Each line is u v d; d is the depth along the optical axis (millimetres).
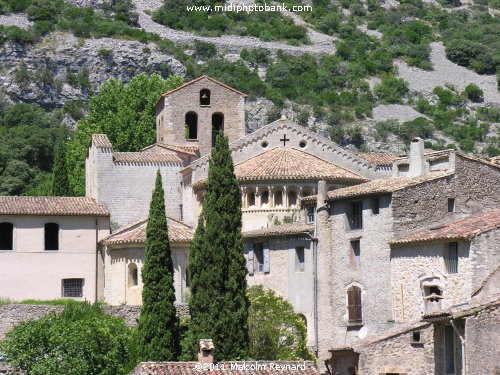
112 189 191750
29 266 177375
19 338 142500
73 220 179500
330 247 155125
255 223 174750
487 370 118125
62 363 140875
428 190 147125
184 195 191000
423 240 138625
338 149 187125
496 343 118688
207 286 144750
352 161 186875
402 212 146000
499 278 130000
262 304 148875
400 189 146000
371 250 148375
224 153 149500
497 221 135625
